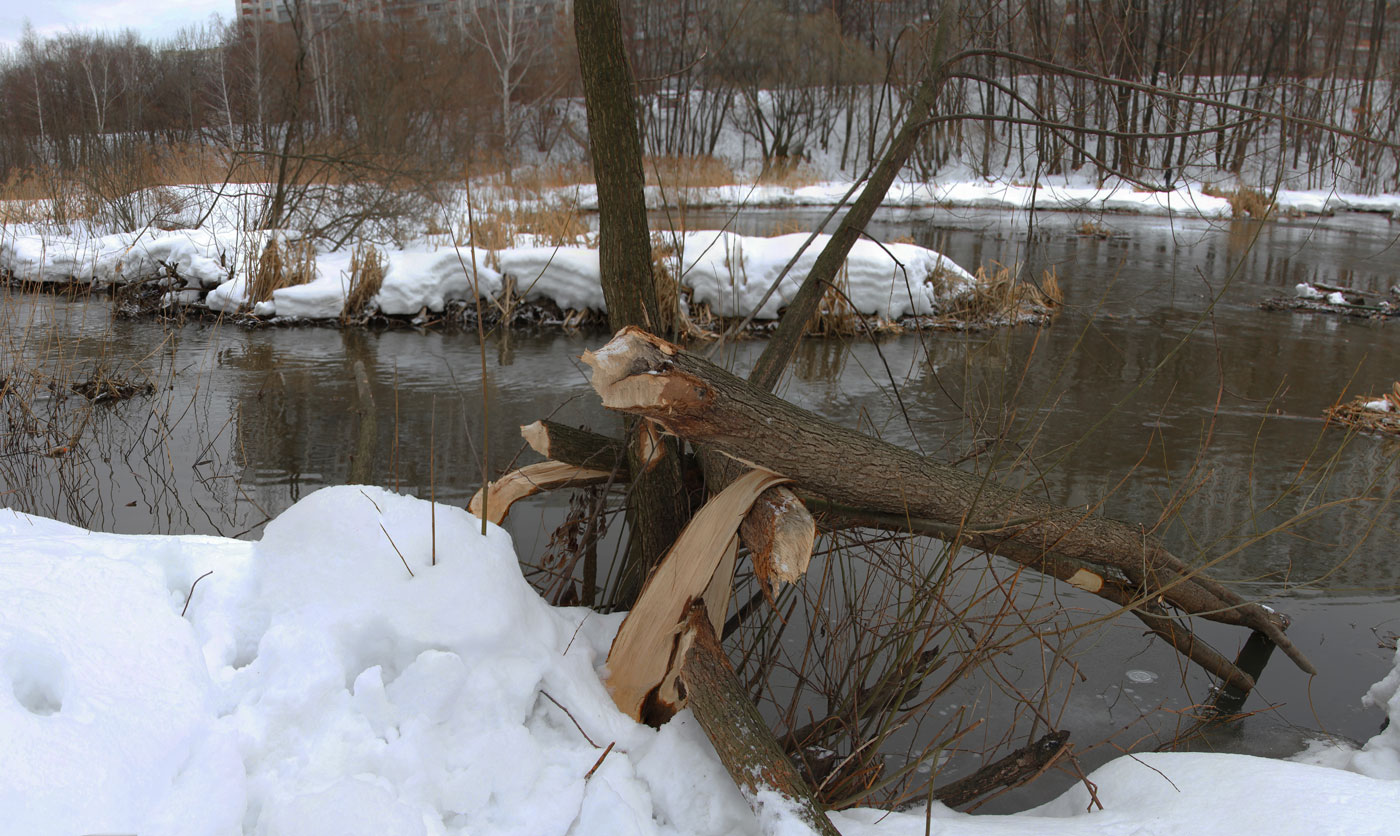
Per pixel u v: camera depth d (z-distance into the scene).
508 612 2.34
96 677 1.68
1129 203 21.20
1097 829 2.05
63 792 1.44
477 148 18.02
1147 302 11.20
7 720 1.49
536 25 27.55
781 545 2.31
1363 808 1.97
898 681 3.00
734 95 31.67
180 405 6.47
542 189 15.43
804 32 27.95
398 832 1.61
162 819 1.55
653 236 9.48
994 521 2.84
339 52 19.11
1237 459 5.61
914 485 2.72
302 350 8.38
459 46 25.02
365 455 4.71
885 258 9.44
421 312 9.55
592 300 9.58
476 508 3.18
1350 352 8.74
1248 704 3.21
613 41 2.90
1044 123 3.74
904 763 2.77
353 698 1.99
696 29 18.09
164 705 1.71
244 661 2.08
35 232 11.95
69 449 5.40
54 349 7.91
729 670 2.25
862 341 9.05
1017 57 3.67
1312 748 2.91
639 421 2.98
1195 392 7.27
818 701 3.05
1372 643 3.61
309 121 15.67
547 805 1.89
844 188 25.28
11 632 1.65
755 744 2.04
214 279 9.99
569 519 3.36
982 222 18.73
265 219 11.45
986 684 3.26
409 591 2.29
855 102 31.61
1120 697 3.23
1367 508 4.85
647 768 2.11
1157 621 3.25
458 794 1.88
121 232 12.19
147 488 4.82
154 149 14.39
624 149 2.97
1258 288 12.30
